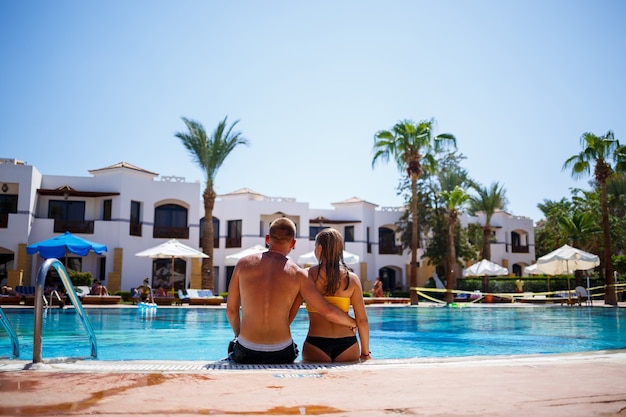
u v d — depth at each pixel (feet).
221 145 96.73
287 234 14.30
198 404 7.41
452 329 38.52
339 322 13.64
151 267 110.01
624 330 37.09
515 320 48.01
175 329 37.22
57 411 6.89
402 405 7.52
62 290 81.35
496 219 158.40
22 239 97.81
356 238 140.05
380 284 91.76
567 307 72.08
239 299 14.06
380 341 30.09
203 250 96.07
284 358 13.20
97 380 9.10
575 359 12.61
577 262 76.74
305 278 13.78
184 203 115.14
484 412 7.13
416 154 93.45
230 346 14.38
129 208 107.55
